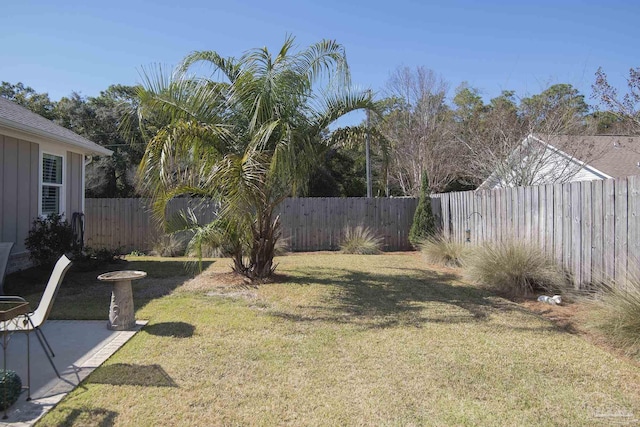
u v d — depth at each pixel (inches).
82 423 97.0
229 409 104.5
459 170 736.3
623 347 147.6
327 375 125.4
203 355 141.0
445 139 772.0
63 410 102.7
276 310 201.3
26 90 884.0
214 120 241.3
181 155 226.8
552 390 115.6
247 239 271.6
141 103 225.5
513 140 479.2
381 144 276.1
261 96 232.2
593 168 469.7
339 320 184.9
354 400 109.7
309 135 255.9
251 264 275.3
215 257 401.4
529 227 277.6
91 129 801.6
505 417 101.0
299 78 240.8
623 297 156.2
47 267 292.5
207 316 189.5
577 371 128.3
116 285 170.2
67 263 127.0
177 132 209.6
